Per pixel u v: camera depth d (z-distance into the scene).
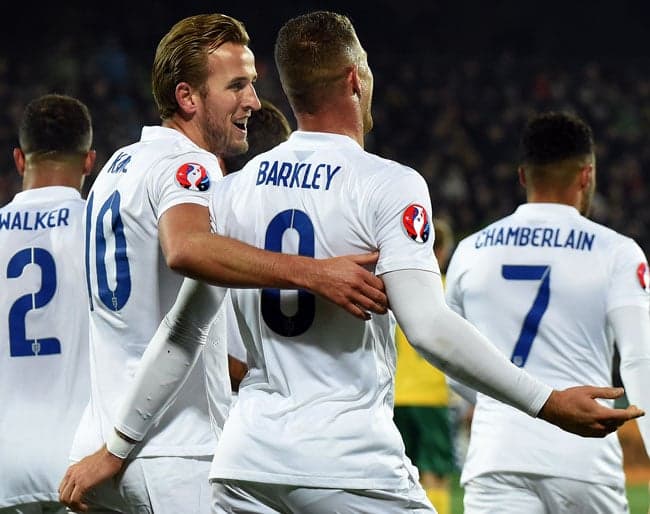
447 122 49.31
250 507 6.36
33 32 49.91
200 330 6.74
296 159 6.57
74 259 8.74
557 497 8.55
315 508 6.20
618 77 53.50
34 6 50.19
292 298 6.43
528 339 8.85
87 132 9.26
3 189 39.81
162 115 7.78
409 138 49.41
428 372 15.39
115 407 7.39
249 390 6.56
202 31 7.61
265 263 6.20
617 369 14.75
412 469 6.53
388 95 50.75
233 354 8.44
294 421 6.27
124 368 7.42
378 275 6.25
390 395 6.56
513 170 46.75
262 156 6.74
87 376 8.65
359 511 6.20
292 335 6.42
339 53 6.55
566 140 9.15
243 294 6.66
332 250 6.38
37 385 8.65
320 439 6.20
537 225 9.07
